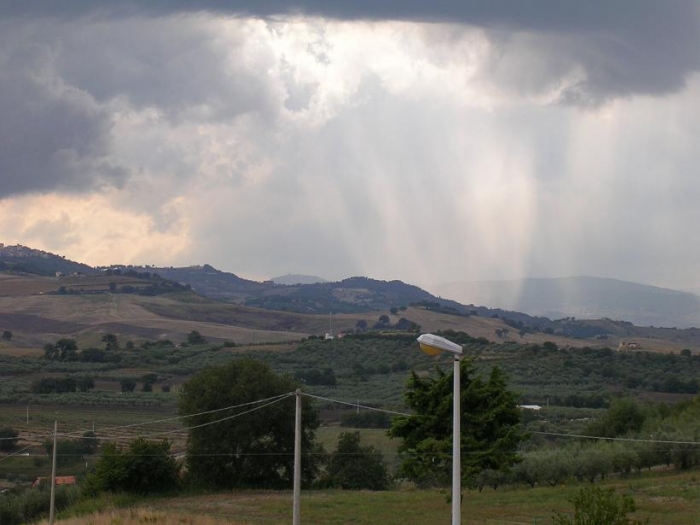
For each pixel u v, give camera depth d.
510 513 68.56
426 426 71.00
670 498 72.56
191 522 63.56
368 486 99.25
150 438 125.19
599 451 91.38
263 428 95.75
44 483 94.94
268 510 74.25
